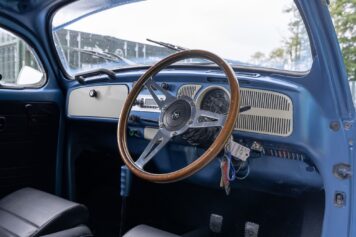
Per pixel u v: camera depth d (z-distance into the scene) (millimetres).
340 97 1223
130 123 1684
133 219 2201
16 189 1994
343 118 1232
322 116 1267
